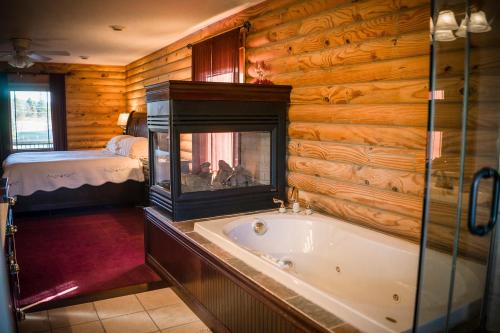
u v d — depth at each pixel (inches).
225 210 142.5
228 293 98.4
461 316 67.5
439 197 60.0
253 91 141.9
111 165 242.2
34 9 171.6
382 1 112.5
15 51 262.7
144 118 290.4
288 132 153.3
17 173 221.9
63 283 139.3
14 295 86.6
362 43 119.8
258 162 151.0
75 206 236.7
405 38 107.0
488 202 66.4
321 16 134.3
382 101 115.0
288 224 133.3
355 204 127.0
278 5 154.9
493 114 66.7
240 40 177.9
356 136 124.0
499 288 73.7
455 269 64.6
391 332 65.1
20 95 330.0
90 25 202.7
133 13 179.5
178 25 203.9
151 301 125.5
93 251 172.6
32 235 195.0
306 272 121.3
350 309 72.0
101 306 122.2
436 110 58.3
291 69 149.9
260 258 94.9
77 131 353.1
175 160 132.8
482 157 65.7
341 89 128.0
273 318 82.2
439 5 57.7
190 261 118.3
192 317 115.3
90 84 354.6
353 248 115.0
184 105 132.0
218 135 141.5
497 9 65.0
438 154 59.1
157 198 148.8
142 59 315.9
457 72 60.8
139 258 163.9
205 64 208.4
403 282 101.1
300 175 149.3
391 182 114.1
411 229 109.5
